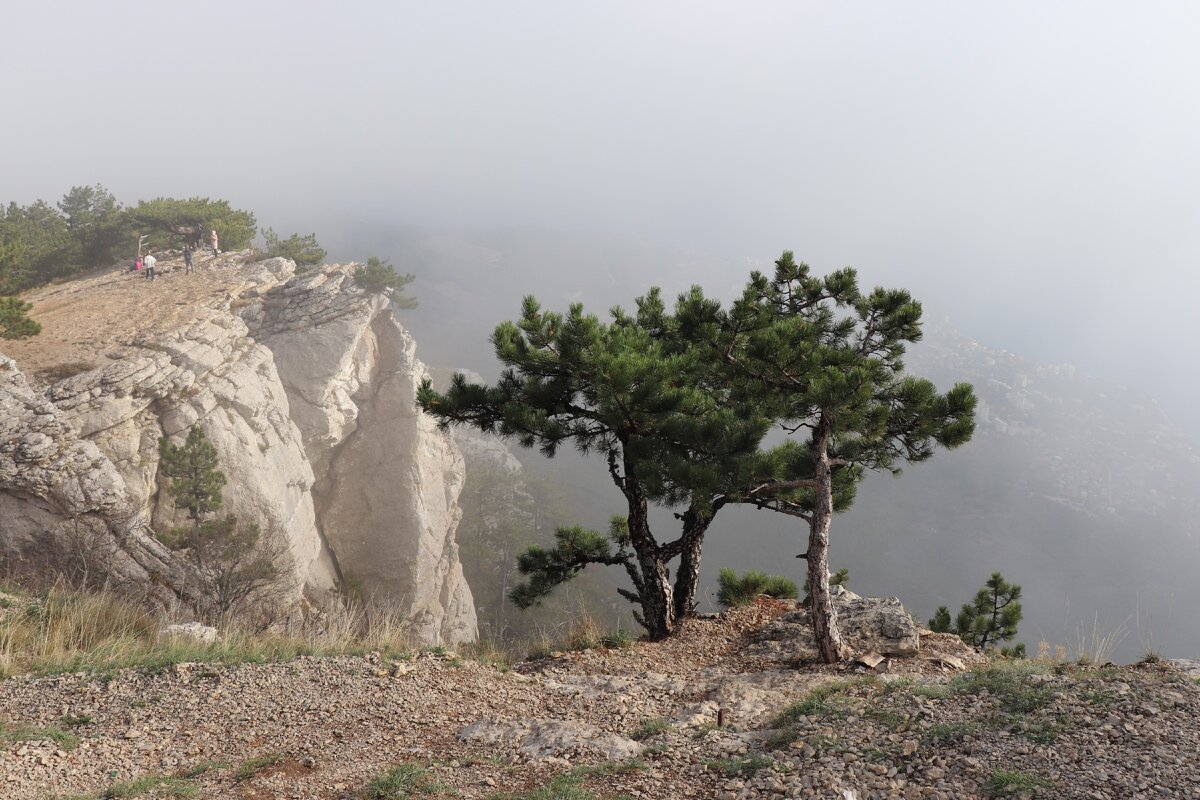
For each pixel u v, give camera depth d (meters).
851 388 9.84
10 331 36.81
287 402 46.53
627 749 6.90
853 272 11.95
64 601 13.17
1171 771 5.23
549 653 11.82
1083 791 5.09
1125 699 6.48
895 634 10.73
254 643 11.30
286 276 56.97
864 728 6.61
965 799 5.28
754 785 5.77
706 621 13.08
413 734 7.84
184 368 39.09
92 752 7.46
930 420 10.87
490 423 13.50
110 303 46.94
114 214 64.19
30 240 60.16
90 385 35.41
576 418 13.47
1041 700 6.67
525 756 6.93
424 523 52.16
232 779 6.80
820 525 10.77
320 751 7.43
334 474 51.78
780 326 10.72
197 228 63.97
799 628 11.69
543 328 12.44
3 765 6.96
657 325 14.17
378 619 12.74
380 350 54.25
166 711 8.55
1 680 9.54
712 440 11.42
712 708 8.14
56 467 29.28
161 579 28.70
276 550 32.53
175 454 32.91
